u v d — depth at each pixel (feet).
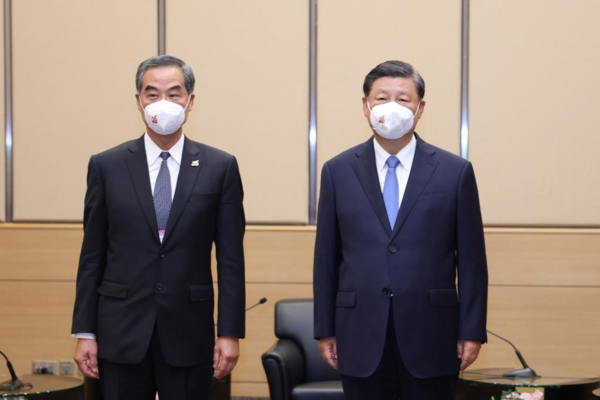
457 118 17.56
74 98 17.89
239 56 17.78
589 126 17.47
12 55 17.93
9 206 18.01
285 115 17.74
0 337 17.66
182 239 8.34
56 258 17.58
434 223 8.41
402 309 8.21
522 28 17.52
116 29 17.84
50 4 17.87
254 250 17.52
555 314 17.26
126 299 8.24
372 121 8.53
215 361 8.57
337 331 8.54
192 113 17.79
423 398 8.25
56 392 11.84
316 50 17.71
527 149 17.52
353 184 8.71
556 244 17.26
